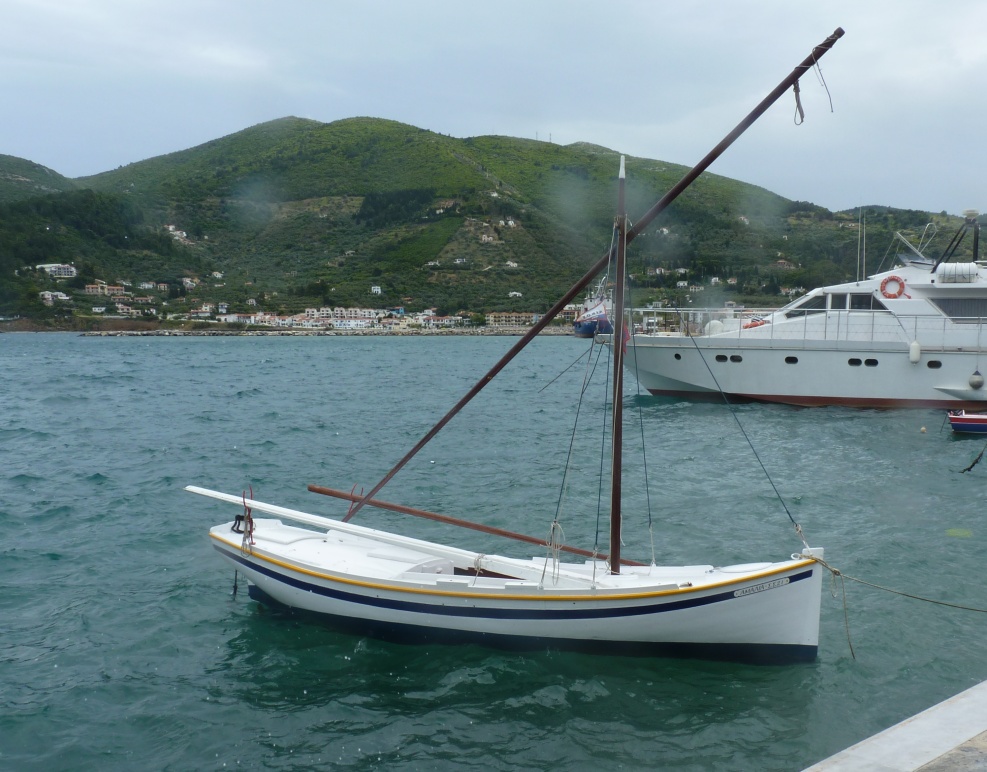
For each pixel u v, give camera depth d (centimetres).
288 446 2714
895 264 3394
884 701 921
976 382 3055
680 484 2044
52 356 9900
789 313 3369
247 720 890
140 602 1240
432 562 1109
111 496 1966
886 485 2009
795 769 793
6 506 1864
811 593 985
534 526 1672
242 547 1173
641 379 3597
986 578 1320
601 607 976
